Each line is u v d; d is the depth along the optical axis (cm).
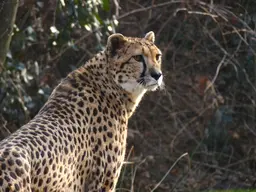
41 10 1424
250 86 1675
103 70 929
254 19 1675
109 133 898
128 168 1463
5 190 712
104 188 894
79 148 845
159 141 1670
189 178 1559
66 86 898
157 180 1560
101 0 1296
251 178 1572
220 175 1586
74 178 840
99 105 900
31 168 753
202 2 1612
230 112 1655
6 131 1359
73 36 1535
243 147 1656
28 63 1442
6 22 1151
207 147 1664
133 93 941
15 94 1334
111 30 1364
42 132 799
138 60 932
